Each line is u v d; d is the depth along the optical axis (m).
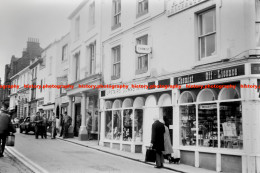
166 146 10.54
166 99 12.33
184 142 11.04
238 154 8.77
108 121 16.58
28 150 13.33
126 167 9.68
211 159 9.76
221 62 9.70
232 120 9.26
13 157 10.93
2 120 10.52
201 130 10.34
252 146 8.47
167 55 12.30
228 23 9.62
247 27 8.98
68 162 10.16
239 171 8.80
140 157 12.14
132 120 14.34
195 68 10.71
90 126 20.00
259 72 8.60
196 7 10.96
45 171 8.24
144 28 13.98
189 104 10.87
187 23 11.36
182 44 11.52
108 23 17.75
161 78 12.30
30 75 44.56
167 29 12.42
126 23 15.59
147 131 13.23
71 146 15.99
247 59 8.71
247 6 9.06
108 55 17.47
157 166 9.86
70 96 23.62
